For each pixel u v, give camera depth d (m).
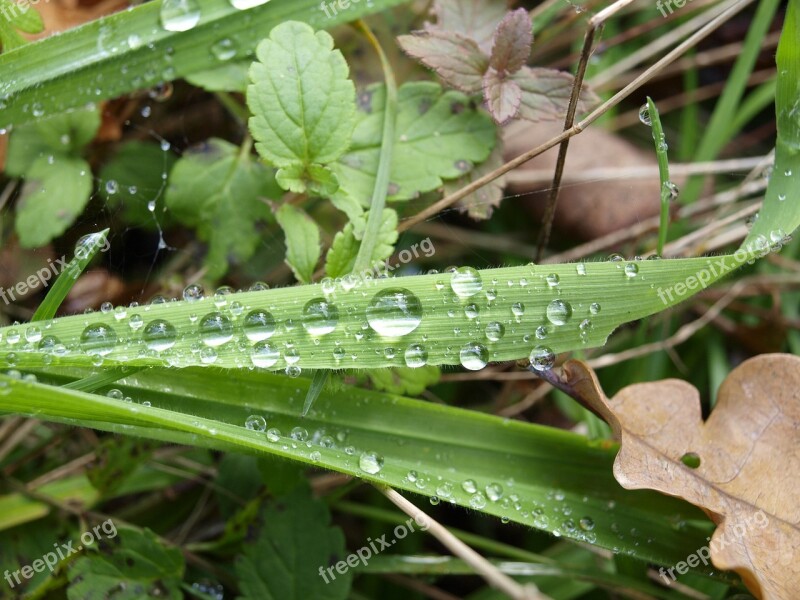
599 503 0.21
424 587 0.23
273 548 0.21
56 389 0.19
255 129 0.21
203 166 0.23
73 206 0.23
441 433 0.21
